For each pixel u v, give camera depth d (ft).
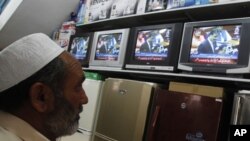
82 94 2.77
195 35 6.32
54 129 2.58
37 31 12.30
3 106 2.45
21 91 2.42
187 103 5.75
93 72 8.96
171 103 5.99
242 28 5.56
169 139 5.82
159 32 7.19
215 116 5.33
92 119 7.85
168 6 7.19
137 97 6.66
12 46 2.50
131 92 6.83
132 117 6.62
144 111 6.48
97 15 9.63
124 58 8.04
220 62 5.75
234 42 5.63
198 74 6.10
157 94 6.35
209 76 5.85
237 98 5.04
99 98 7.96
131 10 8.23
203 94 5.65
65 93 2.59
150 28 7.45
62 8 11.69
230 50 5.65
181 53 6.44
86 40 9.63
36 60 2.45
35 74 2.43
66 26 11.35
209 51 5.98
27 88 2.42
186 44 6.40
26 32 12.21
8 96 2.42
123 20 8.91
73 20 11.75
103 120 7.41
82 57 9.55
